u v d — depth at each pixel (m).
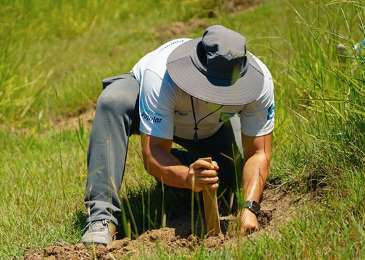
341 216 8.09
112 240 8.80
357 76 9.97
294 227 8.13
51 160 11.98
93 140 8.88
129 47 19.75
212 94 8.05
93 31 21.47
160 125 8.46
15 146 13.66
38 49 19.70
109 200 8.84
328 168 9.28
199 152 9.69
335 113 9.82
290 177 9.61
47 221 9.64
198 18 21.34
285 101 11.63
